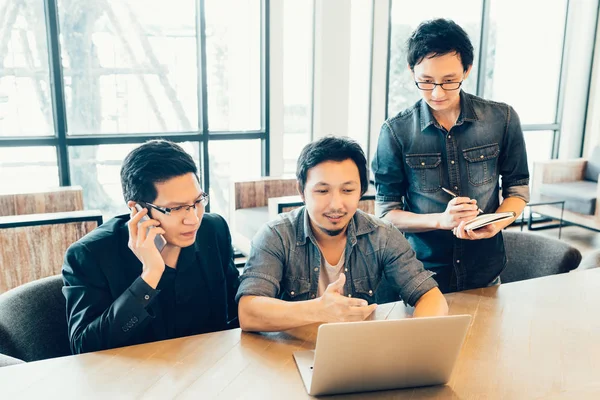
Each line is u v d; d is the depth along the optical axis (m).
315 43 4.39
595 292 1.70
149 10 3.98
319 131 4.51
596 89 5.41
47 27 3.67
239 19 4.20
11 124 3.78
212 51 4.19
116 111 4.08
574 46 5.34
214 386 1.15
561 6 5.24
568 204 4.76
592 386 1.18
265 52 4.28
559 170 5.07
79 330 1.38
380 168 1.95
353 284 1.61
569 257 1.99
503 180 1.97
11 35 3.64
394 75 4.77
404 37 4.71
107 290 1.45
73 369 1.21
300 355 1.28
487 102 1.85
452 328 1.10
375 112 4.76
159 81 4.13
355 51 4.62
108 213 4.24
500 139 1.86
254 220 3.51
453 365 1.16
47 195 3.35
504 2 4.94
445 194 1.88
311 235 1.55
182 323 1.57
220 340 1.35
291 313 1.33
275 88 4.38
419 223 1.79
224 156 4.41
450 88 1.67
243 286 1.48
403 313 1.53
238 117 4.40
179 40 4.10
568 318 1.52
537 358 1.30
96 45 3.92
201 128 4.29
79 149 4.01
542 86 5.39
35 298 1.53
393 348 1.09
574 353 1.32
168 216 1.36
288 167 4.66
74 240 3.05
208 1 4.08
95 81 3.97
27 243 2.94
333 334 1.05
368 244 1.61
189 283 1.57
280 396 1.12
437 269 1.91
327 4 4.25
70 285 1.44
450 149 1.84
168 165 1.34
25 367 1.21
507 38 5.05
